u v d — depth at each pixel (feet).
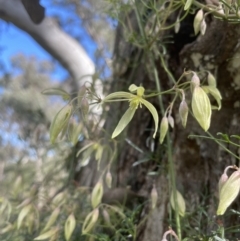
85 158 0.81
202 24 0.64
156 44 0.82
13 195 0.98
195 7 0.77
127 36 0.89
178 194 0.69
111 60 1.11
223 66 0.71
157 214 0.83
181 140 0.81
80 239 0.86
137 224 0.87
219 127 0.75
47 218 0.93
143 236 0.84
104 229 0.86
